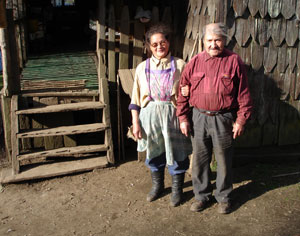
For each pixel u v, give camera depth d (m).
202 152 3.07
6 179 3.88
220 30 2.64
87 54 6.60
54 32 9.07
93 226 3.12
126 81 4.45
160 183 3.49
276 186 3.62
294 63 3.94
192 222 3.10
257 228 2.96
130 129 3.27
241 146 4.13
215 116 2.89
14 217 3.30
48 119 4.54
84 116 5.16
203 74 2.79
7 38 4.17
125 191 3.70
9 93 4.30
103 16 4.73
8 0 5.52
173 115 3.12
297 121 4.19
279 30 3.77
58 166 4.19
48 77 5.11
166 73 3.04
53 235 3.01
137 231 3.01
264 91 3.97
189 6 4.27
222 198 3.19
